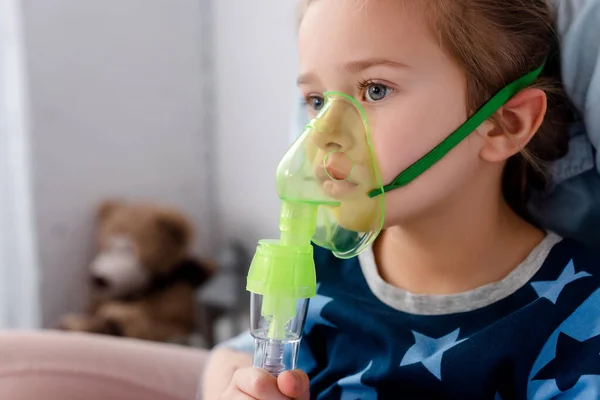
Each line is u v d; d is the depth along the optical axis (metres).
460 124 0.74
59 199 1.67
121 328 1.53
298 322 0.68
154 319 1.59
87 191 1.71
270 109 1.60
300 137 0.70
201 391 0.91
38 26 1.59
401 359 0.79
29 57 1.59
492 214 0.82
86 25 1.66
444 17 0.71
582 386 0.68
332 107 0.71
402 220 0.76
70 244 1.70
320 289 0.90
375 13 0.70
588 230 0.88
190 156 1.86
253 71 1.66
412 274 0.84
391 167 0.73
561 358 0.72
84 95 1.67
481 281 0.81
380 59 0.70
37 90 1.61
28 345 0.99
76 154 1.68
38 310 1.67
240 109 1.74
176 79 1.80
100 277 1.58
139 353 1.03
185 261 1.68
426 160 0.73
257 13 1.61
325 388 0.86
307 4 0.77
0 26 1.61
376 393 0.81
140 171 1.78
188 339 1.58
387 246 0.88
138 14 1.73
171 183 1.84
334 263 0.92
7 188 1.68
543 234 0.83
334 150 0.69
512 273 0.80
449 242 0.81
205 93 1.85
